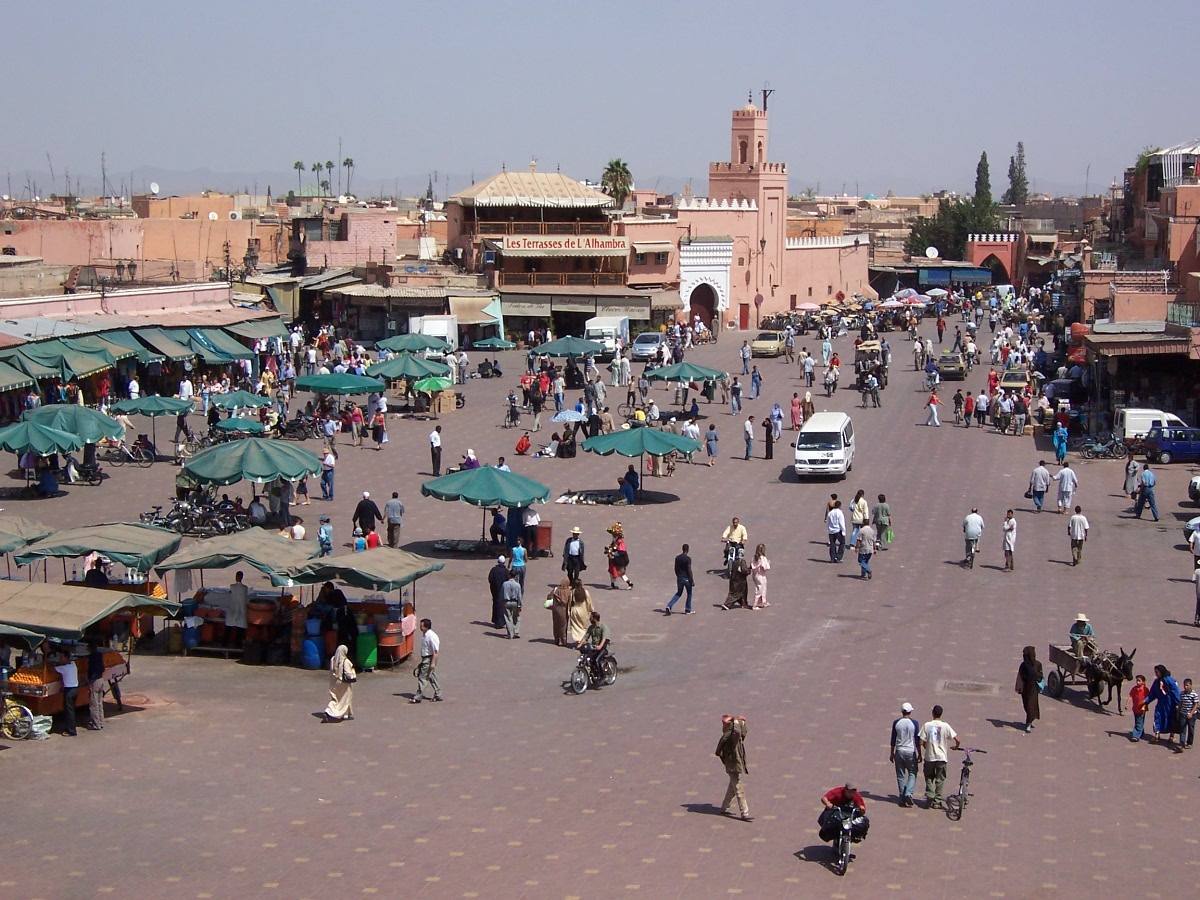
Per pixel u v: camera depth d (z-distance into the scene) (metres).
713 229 101.75
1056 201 180.00
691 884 19.25
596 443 45.88
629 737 25.55
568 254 91.06
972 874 19.77
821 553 39.94
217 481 39.47
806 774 23.67
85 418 45.50
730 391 64.31
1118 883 19.55
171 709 26.59
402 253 104.00
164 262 89.12
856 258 120.50
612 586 36.50
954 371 72.81
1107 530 42.50
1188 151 86.06
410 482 48.78
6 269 71.88
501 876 19.45
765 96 108.69
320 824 21.23
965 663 30.12
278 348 72.62
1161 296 65.38
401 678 29.22
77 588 26.30
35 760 23.66
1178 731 25.25
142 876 19.23
